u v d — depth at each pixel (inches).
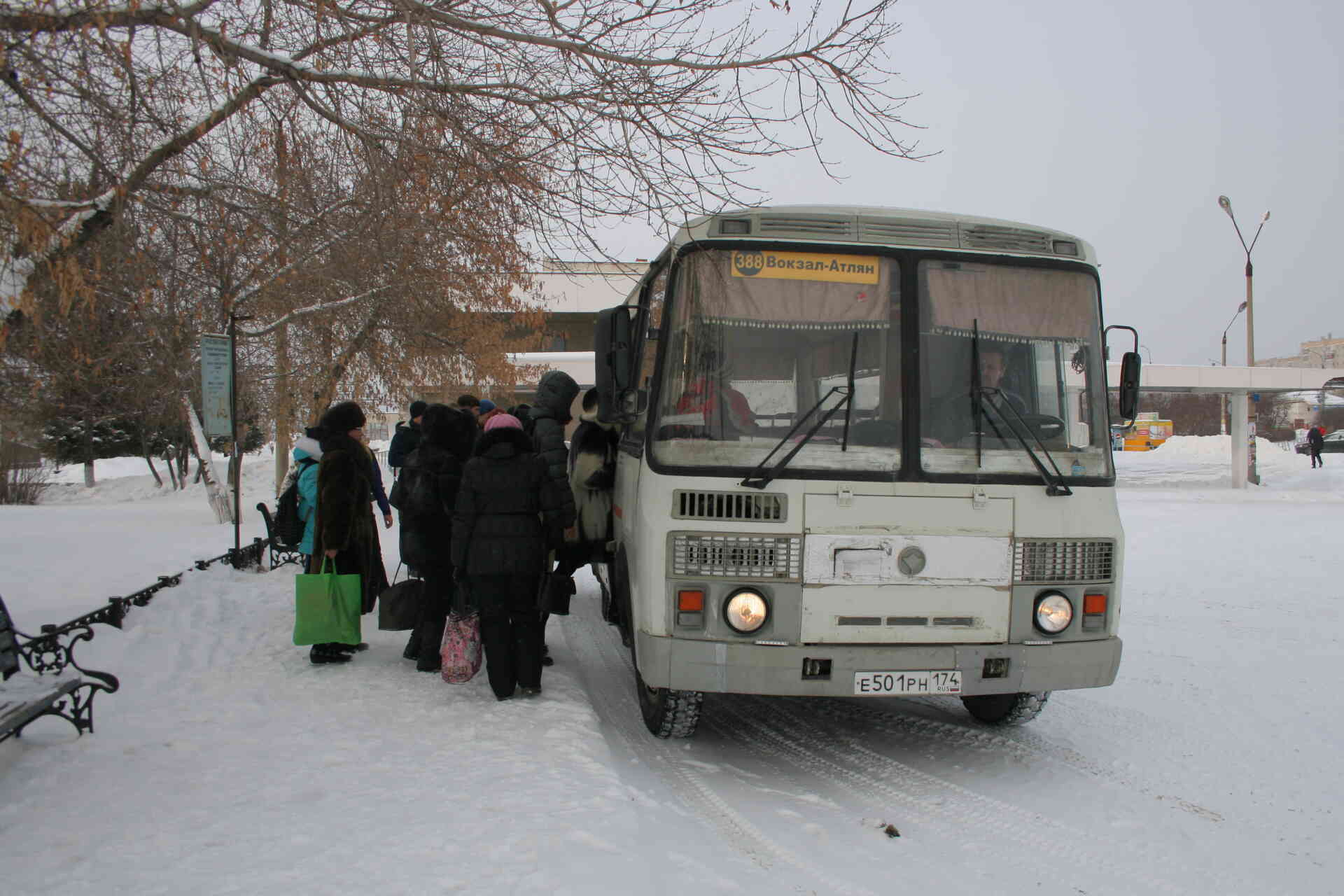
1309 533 681.6
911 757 209.0
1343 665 299.3
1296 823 171.9
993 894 140.9
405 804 153.6
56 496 1373.0
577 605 401.1
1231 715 243.3
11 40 194.4
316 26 228.8
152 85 221.5
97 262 214.7
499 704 217.9
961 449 189.6
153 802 152.7
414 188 251.8
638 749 209.0
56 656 205.0
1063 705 254.2
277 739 187.9
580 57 234.1
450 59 238.7
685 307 192.4
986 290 196.4
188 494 1359.5
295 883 124.2
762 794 182.7
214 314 443.8
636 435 223.9
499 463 223.0
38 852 132.6
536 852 135.0
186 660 250.5
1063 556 191.0
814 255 193.9
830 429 187.8
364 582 260.8
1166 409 3417.8
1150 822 171.5
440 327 577.9
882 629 184.1
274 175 285.7
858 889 139.9
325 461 253.0
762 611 181.8
